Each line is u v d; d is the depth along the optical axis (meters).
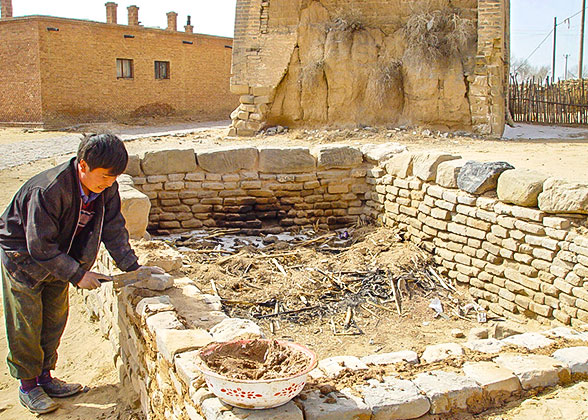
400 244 8.40
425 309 6.79
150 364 4.16
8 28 26.61
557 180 6.09
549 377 3.61
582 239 5.82
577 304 5.84
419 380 3.47
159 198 9.27
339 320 6.41
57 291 4.69
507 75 19.20
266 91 16.22
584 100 22.02
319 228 9.75
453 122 15.16
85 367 5.55
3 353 5.93
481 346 4.05
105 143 4.00
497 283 6.87
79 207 4.25
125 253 4.82
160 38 30.78
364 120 15.88
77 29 27.27
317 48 15.96
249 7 16.16
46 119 26.56
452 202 7.53
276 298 6.72
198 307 4.61
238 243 8.73
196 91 33.19
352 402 3.16
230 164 9.51
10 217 4.29
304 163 9.68
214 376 2.88
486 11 14.57
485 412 3.37
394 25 15.95
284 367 3.08
